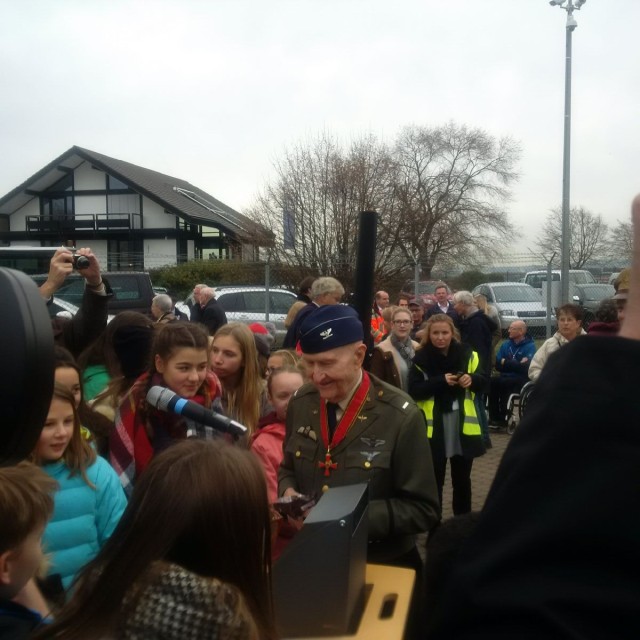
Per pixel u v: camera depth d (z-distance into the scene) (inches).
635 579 27.7
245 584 52.2
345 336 100.4
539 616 27.7
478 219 1405.0
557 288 505.4
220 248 1620.3
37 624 61.0
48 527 92.7
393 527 97.0
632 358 30.2
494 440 352.5
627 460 28.5
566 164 606.9
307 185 950.4
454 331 209.6
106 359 139.0
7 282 45.5
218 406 127.1
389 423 102.2
